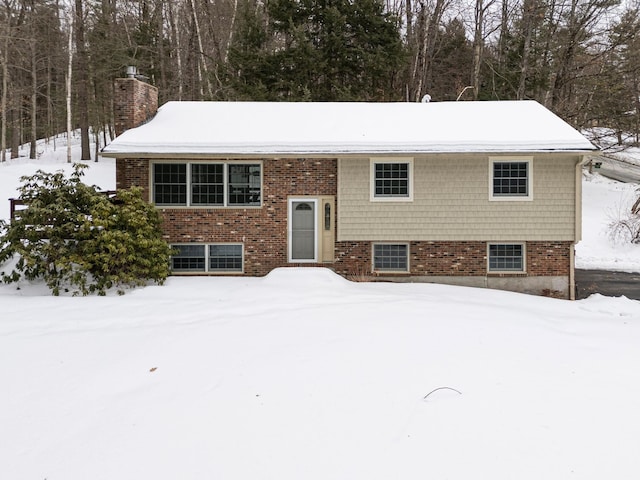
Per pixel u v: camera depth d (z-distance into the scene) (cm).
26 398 548
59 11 3622
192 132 1400
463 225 1349
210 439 455
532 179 1330
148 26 3256
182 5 3047
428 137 1348
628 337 812
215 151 1315
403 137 1357
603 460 416
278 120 1509
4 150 3152
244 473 399
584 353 712
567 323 909
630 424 481
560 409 514
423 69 2953
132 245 1164
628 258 1886
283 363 650
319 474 397
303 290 1120
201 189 1390
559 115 2691
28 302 1007
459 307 995
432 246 1372
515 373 620
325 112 1584
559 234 1334
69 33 3050
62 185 1217
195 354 690
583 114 2783
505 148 1284
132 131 1398
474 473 397
